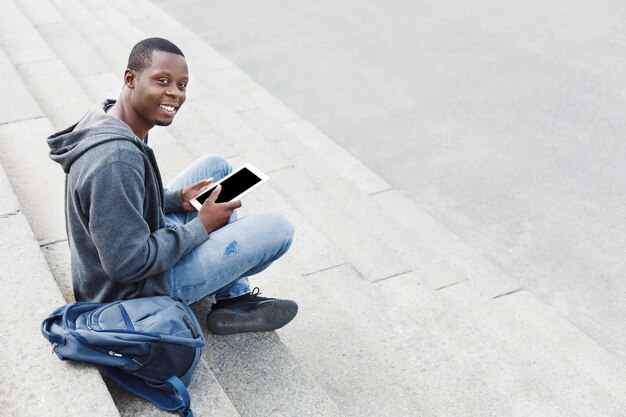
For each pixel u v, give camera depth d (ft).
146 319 8.91
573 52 28.66
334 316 13.38
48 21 28.19
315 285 14.89
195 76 28.43
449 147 22.95
